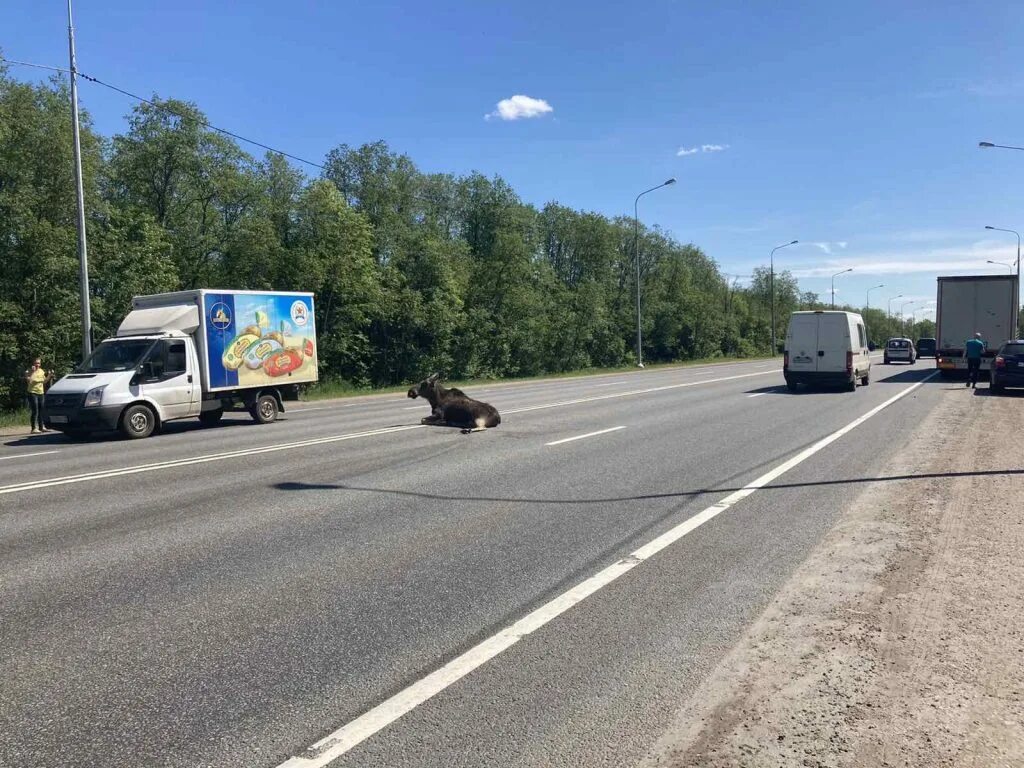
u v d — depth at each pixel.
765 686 3.83
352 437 14.29
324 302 40.41
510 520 7.50
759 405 20.00
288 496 8.76
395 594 5.36
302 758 3.24
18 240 26.19
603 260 78.88
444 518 7.61
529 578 5.68
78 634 4.67
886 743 3.25
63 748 3.35
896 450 11.83
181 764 3.21
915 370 40.97
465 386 36.00
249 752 3.30
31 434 17.28
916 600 4.99
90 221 28.17
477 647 4.41
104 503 8.55
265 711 3.67
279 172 41.50
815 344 24.42
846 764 3.10
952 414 17.28
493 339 52.94
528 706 3.68
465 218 61.97
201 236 37.28
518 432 14.59
